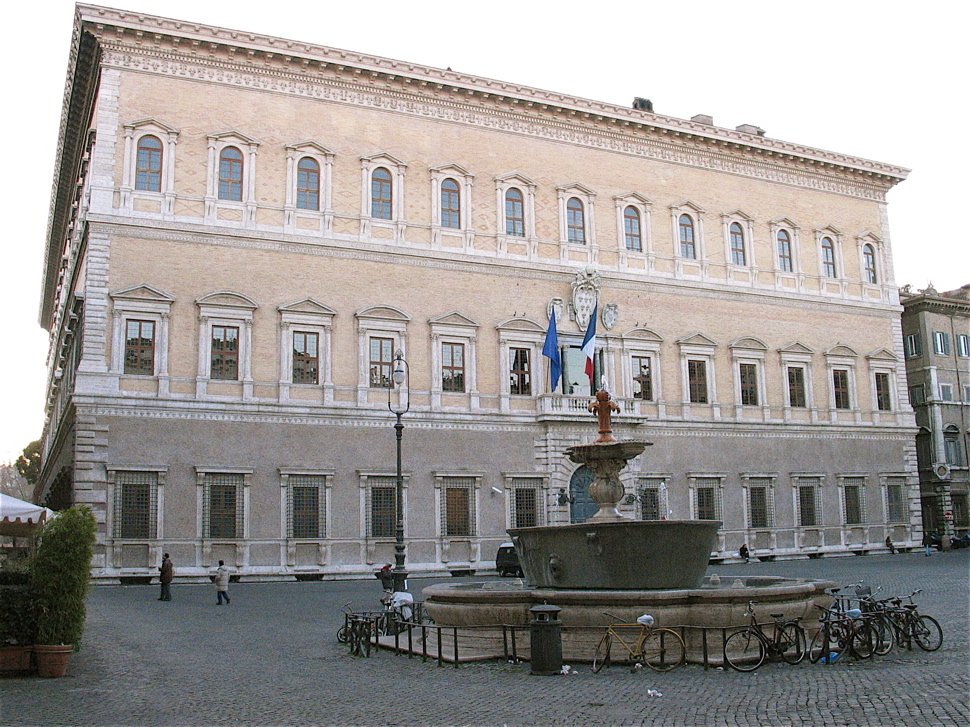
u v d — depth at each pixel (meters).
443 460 44.72
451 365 45.88
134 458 38.91
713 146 55.31
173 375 40.22
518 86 49.25
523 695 14.72
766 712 13.02
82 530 18.02
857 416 56.78
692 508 50.38
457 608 19.19
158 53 42.31
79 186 48.53
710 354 52.53
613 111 51.78
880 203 61.25
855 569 42.72
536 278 48.66
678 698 14.12
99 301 39.44
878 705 13.27
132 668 18.08
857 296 58.84
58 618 17.41
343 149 45.38
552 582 19.67
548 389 47.91
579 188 50.81
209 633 23.36
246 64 43.94
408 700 14.58
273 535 40.81
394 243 45.56
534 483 46.72
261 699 14.91
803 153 57.72
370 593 34.53
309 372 42.78
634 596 17.41
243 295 41.84
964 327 68.94
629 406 49.25
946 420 66.38
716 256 54.34
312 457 42.09
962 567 43.09
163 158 41.69
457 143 48.22
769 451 53.34
